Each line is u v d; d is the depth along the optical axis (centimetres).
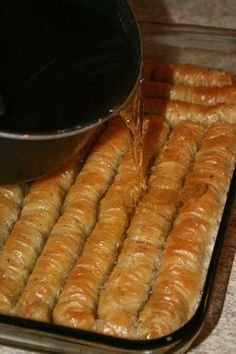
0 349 62
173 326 61
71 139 56
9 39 57
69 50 57
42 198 71
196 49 87
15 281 64
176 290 63
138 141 72
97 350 57
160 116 80
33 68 56
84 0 60
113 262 67
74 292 63
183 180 74
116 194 71
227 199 67
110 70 56
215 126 78
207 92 82
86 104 54
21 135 51
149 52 88
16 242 67
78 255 67
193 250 66
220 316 66
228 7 100
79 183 73
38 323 56
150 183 73
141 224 69
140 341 55
